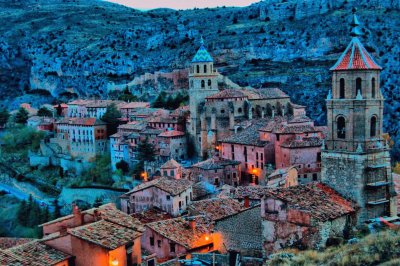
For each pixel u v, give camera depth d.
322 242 55.78
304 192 60.47
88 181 190.50
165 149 175.38
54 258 53.84
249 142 137.62
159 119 188.75
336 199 60.06
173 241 71.44
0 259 51.56
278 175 109.56
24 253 53.66
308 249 55.69
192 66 178.62
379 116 60.94
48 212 163.88
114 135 191.12
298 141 124.44
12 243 76.56
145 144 171.88
